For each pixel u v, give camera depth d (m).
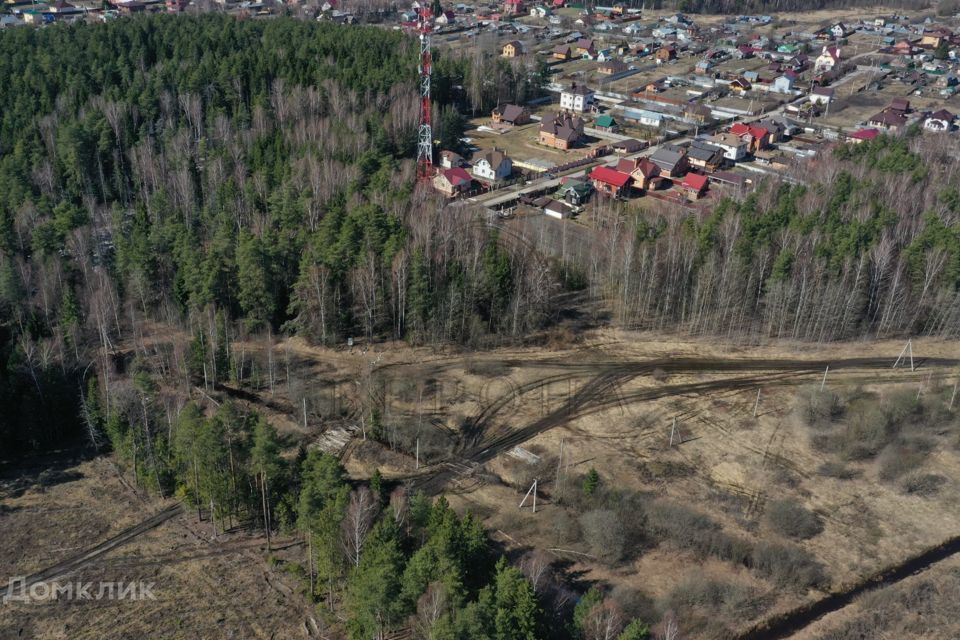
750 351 107.50
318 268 102.44
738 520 78.50
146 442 82.31
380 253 108.69
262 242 109.00
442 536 64.69
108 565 72.81
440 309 105.25
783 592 70.69
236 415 75.88
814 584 71.81
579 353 106.00
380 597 61.38
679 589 69.06
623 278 113.81
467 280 106.69
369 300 104.19
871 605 69.19
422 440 87.31
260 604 68.94
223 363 97.00
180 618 67.50
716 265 112.31
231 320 104.75
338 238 109.12
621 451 87.62
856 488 83.44
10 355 89.25
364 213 113.88
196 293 103.12
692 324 112.81
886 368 103.88
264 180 134.12
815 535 77.12
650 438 89.94
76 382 92.38
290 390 95.50
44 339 93.19
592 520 74.69
